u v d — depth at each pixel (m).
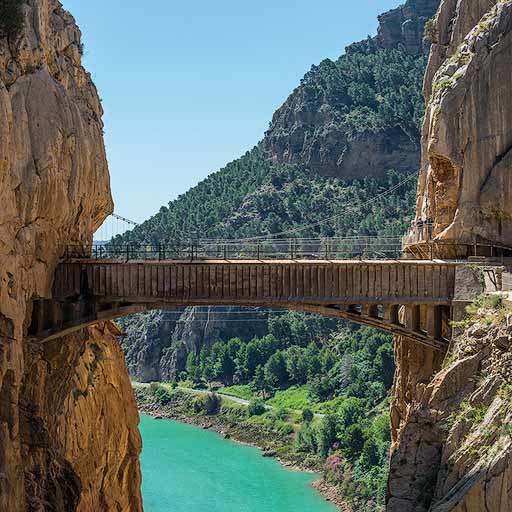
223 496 101.62
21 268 43.34
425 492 43.41
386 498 46.25
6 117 41.16
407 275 50.41
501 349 41.56
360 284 50.31
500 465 35.84
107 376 59.78
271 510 95.69
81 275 49.69
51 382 50.16
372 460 104.62
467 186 54.53
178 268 49.84
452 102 54.78
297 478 111.38
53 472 46.72
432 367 54.03
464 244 54.38
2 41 46.44
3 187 41.03
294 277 50.16
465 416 41.22
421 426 44.66
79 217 54.81
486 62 54.69
